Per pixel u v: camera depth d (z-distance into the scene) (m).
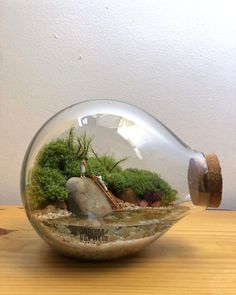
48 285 0.22
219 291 0.21
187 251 0.27
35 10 0.42
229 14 0.43
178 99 0.43
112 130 0.25
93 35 0.42
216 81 0.43
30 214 0.24
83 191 0.23
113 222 0.23
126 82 0.42
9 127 0.43
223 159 0.43
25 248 0.27
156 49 0.42
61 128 0.25
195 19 0.42
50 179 0.23
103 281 0.22
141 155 0.25
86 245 0.23
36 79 0.42
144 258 0.26
